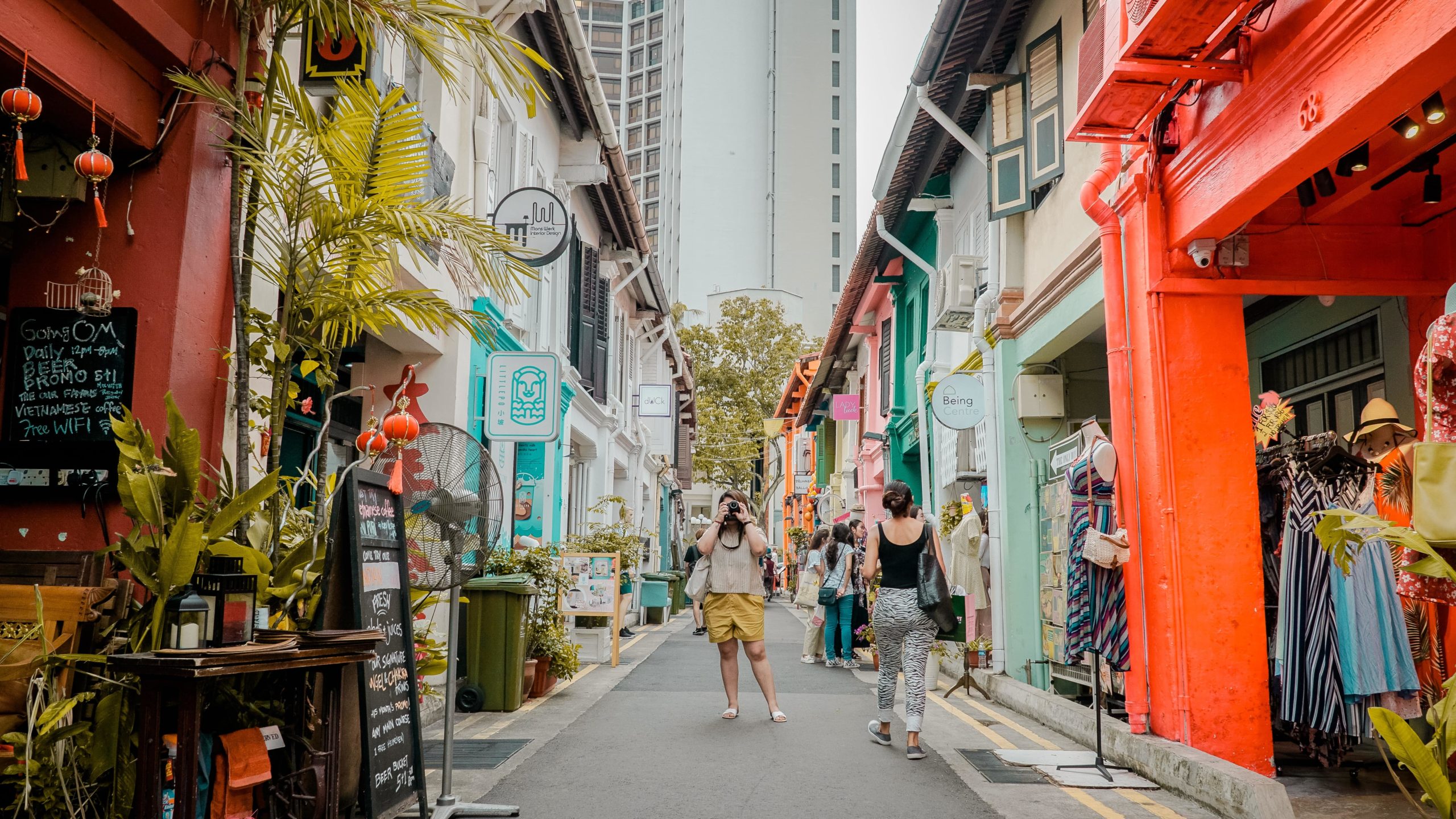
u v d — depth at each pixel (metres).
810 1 97.50
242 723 4.07
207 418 5.04
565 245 9.61
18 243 4.88
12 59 3.98
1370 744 7.60
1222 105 5.76
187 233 4.88
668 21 97.75
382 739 4.43
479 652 8.81
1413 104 4.45
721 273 94.06
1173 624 6.36
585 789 5.86
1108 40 5.98
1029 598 10.32
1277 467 6.51
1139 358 6.76
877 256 18.50
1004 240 10.68
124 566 4.25
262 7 5.08
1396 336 7.25
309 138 4.88
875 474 23.47
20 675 3.81
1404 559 4.31
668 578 22.14
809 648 13.86
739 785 6.03
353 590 4.23
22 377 4.82
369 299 4.90
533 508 12.84
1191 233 6.24
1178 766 5.89
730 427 51.00
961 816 5.39
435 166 8.58
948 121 10.94
